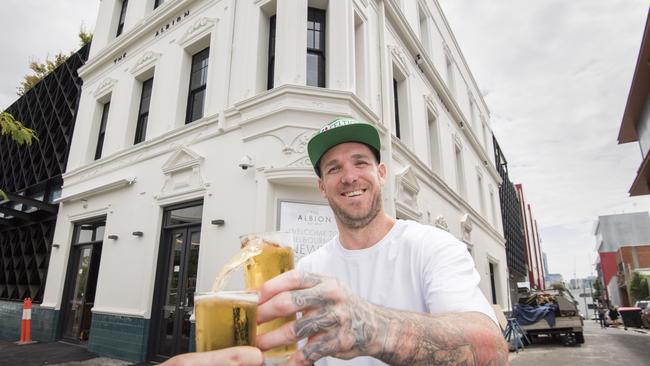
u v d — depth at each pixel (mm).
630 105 12125
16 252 10734
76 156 9617
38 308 8734
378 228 1501
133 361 6070
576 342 11195
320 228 5082
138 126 8555
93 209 8297
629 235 67375
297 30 5797
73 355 6676
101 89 9672
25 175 11414
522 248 26562
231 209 5590
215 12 7285
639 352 9453
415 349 709
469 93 15602
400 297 1285
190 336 5555
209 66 6926
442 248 1239
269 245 917
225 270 816
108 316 6824
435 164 10164
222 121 6152
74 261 8680
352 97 5605
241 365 607
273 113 5469
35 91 12859
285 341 673
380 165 1657
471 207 12016
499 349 835
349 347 666
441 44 12625
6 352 7008
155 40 8500
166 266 6523
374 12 7566
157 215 6727
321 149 1535
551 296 11898
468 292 1007
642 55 9688
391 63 7918
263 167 5363
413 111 8797
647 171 12156
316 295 682
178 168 6598
